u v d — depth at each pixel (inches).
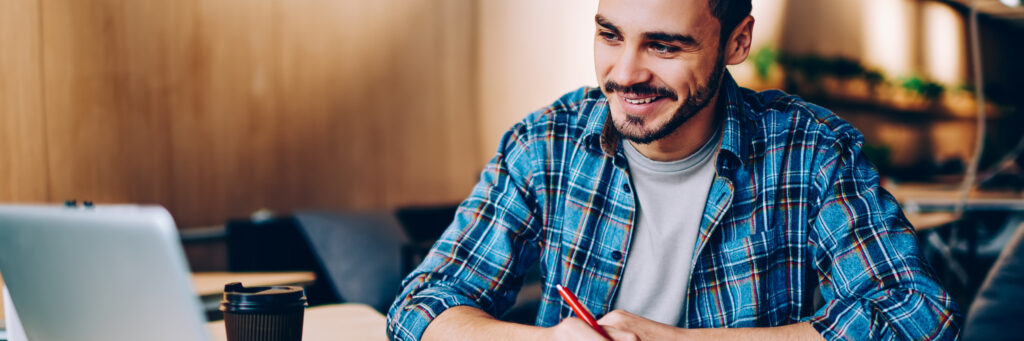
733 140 43.4
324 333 52.2
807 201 44.4
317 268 115.5
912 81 284.2
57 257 28.0
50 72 101.3
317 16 126.3
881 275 40.1
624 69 39.2
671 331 37.3
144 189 109.7
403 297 44.1
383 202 136.3
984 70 317.4
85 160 104.7
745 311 44.0
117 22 106.6
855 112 267.4
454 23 144.9
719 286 44.5
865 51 271.7
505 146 49.0
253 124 120.2
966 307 155.5
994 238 190.4
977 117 309.6
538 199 47.5
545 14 159.9
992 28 320.2
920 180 274.8
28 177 99.9
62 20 102.1
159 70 110.6
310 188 127.0
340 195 130.6
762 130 45.4
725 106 44.2
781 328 38.4
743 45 42.0
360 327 54.2
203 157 115.2
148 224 23.3
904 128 286.0
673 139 42.8
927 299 38.6
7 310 41.9
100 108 105.7
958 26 309.7
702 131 43.1
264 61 120.9
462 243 45.9
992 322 73.9
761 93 48.0
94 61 105.0
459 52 145.9
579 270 46.4
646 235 45.5
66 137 103.0
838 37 262.4
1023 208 175.9
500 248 45.9
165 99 111.3
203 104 114.9
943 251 173.2
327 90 128.2
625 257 45.4
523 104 157.5
